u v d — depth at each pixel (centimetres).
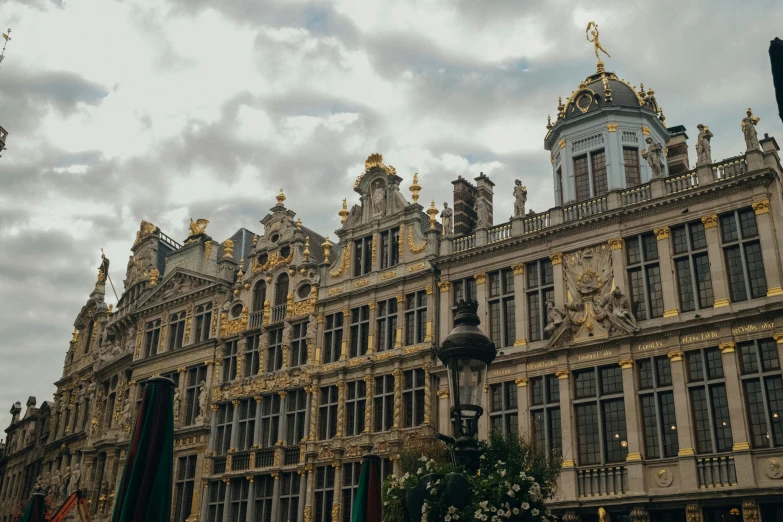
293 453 4253
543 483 2241
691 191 3225
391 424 3888
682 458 2945
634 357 3197
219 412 4791
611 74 4119
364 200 4491
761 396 2888
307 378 4319
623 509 3019
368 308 4225
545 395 3384
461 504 1398
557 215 3616
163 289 5616
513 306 3669
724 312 3034
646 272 3309
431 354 3819
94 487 5553
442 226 4078
